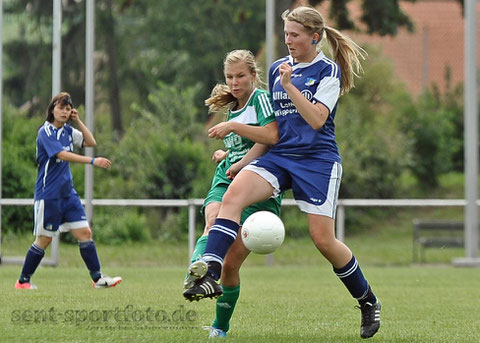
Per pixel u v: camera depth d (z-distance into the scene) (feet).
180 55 322.96
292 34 59.88
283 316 75.31
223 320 62.39
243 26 326.65
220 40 324.39
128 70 305.73
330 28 62.28
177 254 174.19
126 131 219.61
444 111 290.56
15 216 152.05
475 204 151.53
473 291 103.96
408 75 311.06
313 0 241.55
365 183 251.19
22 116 162.91
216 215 62.59
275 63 62.39
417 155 279.28
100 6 262.06
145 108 269.85
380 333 65.92
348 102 262.26
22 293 90.68
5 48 173.37
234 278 61.46
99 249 179.63
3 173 155.33
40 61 171.53
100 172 194.59
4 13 170.91
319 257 175.42
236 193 58.13
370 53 280.72
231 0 326.03
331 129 61.16
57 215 99.30
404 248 208.54
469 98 149.89
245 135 60.13
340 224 151.74
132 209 201.16
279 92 60.64
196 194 204.64
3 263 145.69
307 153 59.77
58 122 100.32
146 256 170.60
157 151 207.00
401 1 286.66
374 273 135.44
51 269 135.23
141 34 324.60
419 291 103.76
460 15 314.76
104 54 261.03
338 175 60.44
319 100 59.31
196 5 326.65
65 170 100.48
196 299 55.21
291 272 135.85
